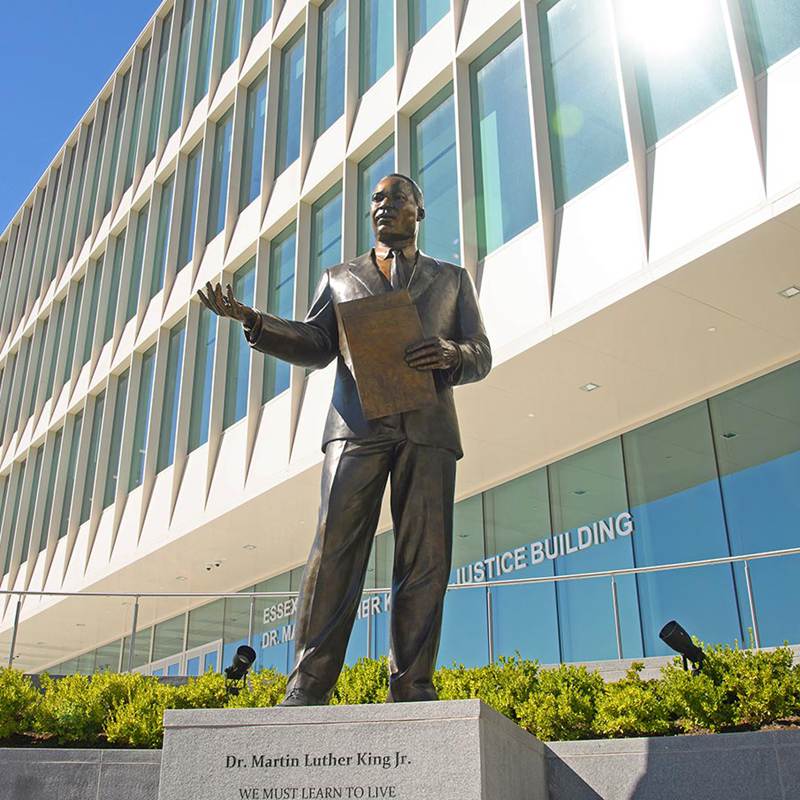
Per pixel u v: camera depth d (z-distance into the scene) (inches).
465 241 685.3
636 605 660.1
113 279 1187.9
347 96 842.2
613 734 315.3
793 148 505.0
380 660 401.1
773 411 633.6
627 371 639.1
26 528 1243.2
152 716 366.0
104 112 1348.4
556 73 672.4
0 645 626.2
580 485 738.8
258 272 896.3
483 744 193.5
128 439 1032.8
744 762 268.4
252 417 853.2
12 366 1451.8
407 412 235.6
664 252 549.0
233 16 1078.4
